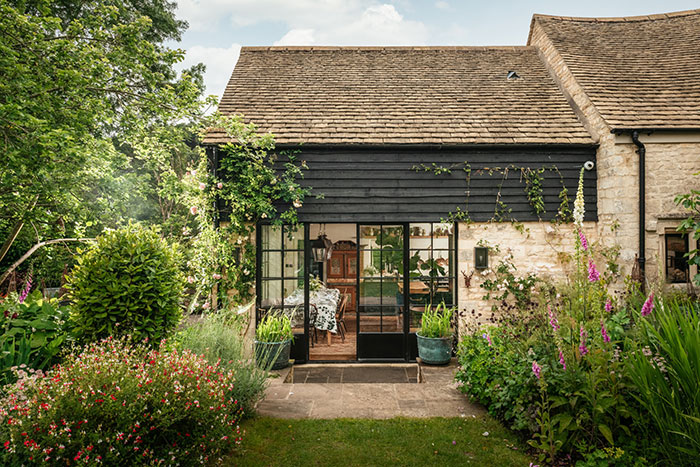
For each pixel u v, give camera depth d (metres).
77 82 4.82
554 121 7.11
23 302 4.77
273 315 6.62
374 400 4.77
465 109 7.48
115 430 2.69
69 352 3.86
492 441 3.73
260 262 6.75
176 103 5.68
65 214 6.88
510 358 4.14
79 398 2.70
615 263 6.30
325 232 10.53
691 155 6.26
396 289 6.83
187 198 6.38
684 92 6.95
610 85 7.20
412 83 8.37
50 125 4.55
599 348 3.43
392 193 6.70
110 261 4.04
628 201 6.21
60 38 4.84
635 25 9.40
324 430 3.96
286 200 6.41
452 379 5.57
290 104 7.57
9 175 4.55
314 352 7.28
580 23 9.46
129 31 5.38
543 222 6.73
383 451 3.58
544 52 9.01
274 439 3.79
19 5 4.91
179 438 3.01
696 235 4.96
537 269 6.70
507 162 6.75
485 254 6.64
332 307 7.59
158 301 4.11
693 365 2.85
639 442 3.17
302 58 9.27
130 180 7.34
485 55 9.43
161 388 2.97
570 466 3.23
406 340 6.79
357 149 6.69
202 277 6.24
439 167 6.70
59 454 2.42
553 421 3.24
